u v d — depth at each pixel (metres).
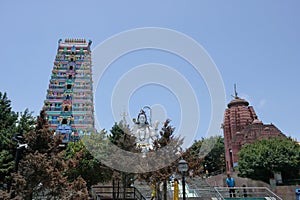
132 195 23.16
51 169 14.89
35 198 15.55
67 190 15.28
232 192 25.41
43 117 17.77
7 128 23.28
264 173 37.78
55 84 61.44
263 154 37.84
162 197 21.22
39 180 14.80
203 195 23.67
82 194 15.35
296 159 37.19
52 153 16.80
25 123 22.72
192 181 25.47
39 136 16.75
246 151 40.72
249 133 52.59
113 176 21.08
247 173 38.44
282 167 36.78
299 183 34.81
